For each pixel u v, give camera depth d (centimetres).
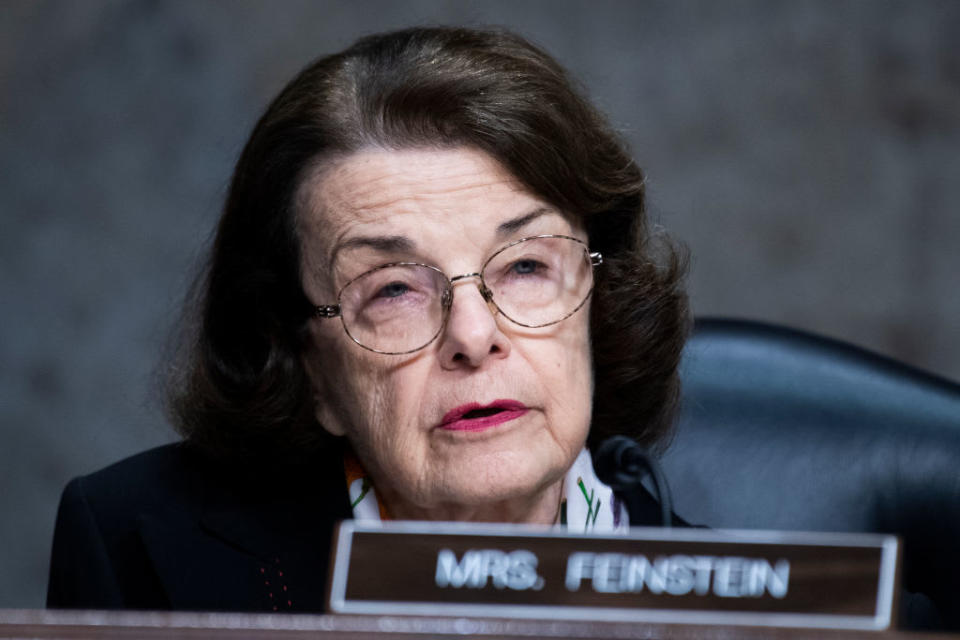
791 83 1666
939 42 1658
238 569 606
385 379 537
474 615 374
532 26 1673
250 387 605
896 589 372
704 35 1677
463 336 518
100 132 1681
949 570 659
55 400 1591
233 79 1684
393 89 534
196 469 652
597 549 377
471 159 531
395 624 374
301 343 591
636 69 1667
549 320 538
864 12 1672
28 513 1553
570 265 552
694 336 714
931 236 1633
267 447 615
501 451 527
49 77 1689
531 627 372
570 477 598
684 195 1641
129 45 1702
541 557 377
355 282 539
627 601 373
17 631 377
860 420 686
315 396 600
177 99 1688
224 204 603
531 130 532
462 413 525
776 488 677
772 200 1644
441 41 563
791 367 704
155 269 1636
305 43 1684
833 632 369
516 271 541
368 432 548
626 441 472
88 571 624
